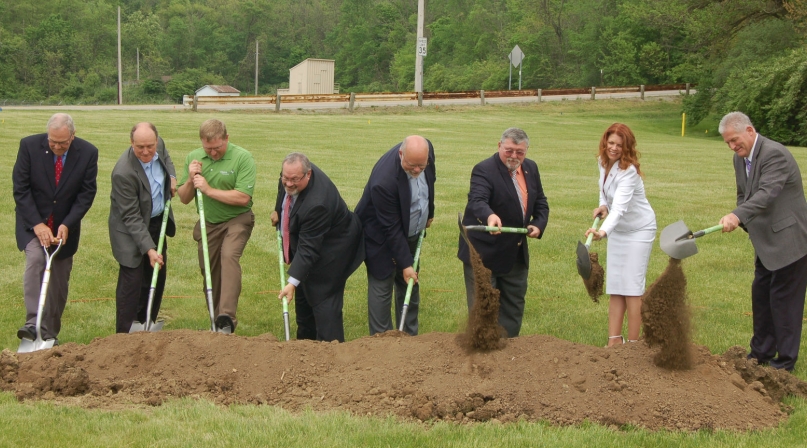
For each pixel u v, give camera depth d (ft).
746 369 18.17
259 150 68.85
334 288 21.38
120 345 19.20
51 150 21.79
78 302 26.76
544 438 15.12
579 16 204.33
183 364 18.60
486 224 20.30
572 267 32.45
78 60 281.95
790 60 98.78
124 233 22.08
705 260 33.76
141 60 297.74
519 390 17.07
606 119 123.13
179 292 28.68
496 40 248.11
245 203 22.75
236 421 15.65
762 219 19.92
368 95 120.16
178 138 74.79
